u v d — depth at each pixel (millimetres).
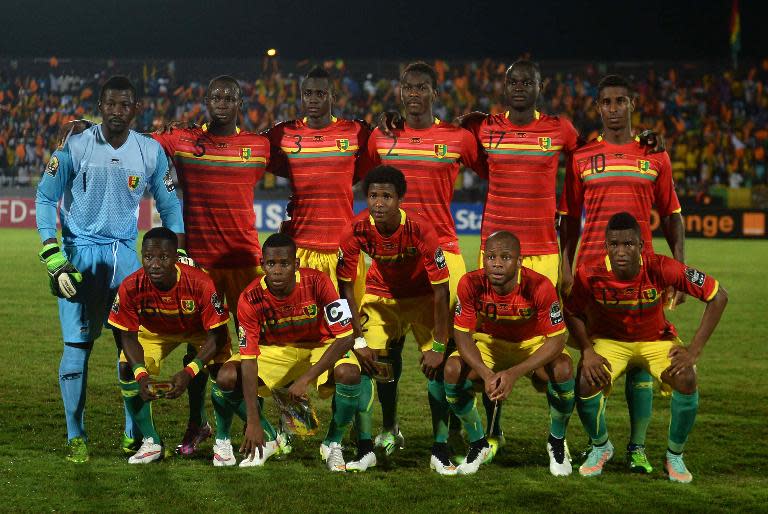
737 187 22734
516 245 4566
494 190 5566
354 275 5145
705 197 21641
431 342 5461
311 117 5703
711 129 25594
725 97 26625
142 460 4820
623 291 4719
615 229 4617
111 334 8922
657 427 5719
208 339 4832
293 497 4242
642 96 26938
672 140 25500
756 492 4383
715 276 14094
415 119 5504
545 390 4996
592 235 5418
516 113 5516
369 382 4949
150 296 4777
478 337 4965
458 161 5590
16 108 25703
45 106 25844
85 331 5062
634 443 4895
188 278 4781
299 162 5723
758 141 25094
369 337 5355
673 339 4879
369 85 27094
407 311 5414
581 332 4824
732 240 21031
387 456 5086
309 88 5637
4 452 4980
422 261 5160
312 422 4777
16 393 6441
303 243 5777
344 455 5105
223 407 4793
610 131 5387
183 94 26609
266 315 4762
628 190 5320
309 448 5230
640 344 4863
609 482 4566
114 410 6012
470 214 21516
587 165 5398
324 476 4625
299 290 4754
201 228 5613
